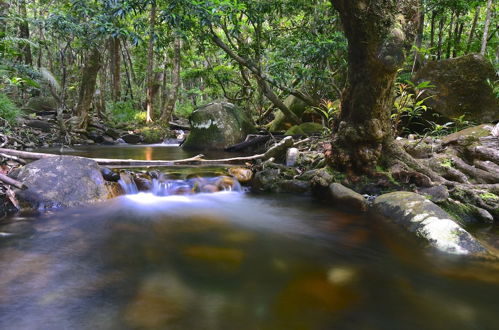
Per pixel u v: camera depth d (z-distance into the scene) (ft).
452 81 21.44
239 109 30.63
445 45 33.37
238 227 10.64
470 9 27.25
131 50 61.82
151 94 40.32
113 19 24.14
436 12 28.63
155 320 5.55
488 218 10.59
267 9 27.27
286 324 5.52
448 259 7.99
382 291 6.65
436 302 6.26
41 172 11.98
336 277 7.26
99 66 31.78
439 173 13.15
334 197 12.91
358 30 11.01
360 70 11.94
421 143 16.16
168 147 29.58
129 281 6.90
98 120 38.50
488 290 6.66
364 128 12.73
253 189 15.67
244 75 35.55
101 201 12.36
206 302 6.17
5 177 10.93
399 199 10.69
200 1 22.82
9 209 10.92
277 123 34.22
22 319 5.47
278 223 11.03
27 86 37.55
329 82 27.30
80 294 6.31
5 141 17.95
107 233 9.68
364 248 8.88
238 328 5.39
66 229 9.80
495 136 14.37
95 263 7.71
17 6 40.91
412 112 16.38
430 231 8.90
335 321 5.64
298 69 26.55
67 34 28.58
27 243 8.73
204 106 29.40
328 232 10.12
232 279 7.12
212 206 12.96
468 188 11.78
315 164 16.02
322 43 24.43
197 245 9.05
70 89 38.40
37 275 7.02
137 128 38.42
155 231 10.03
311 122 30.22
